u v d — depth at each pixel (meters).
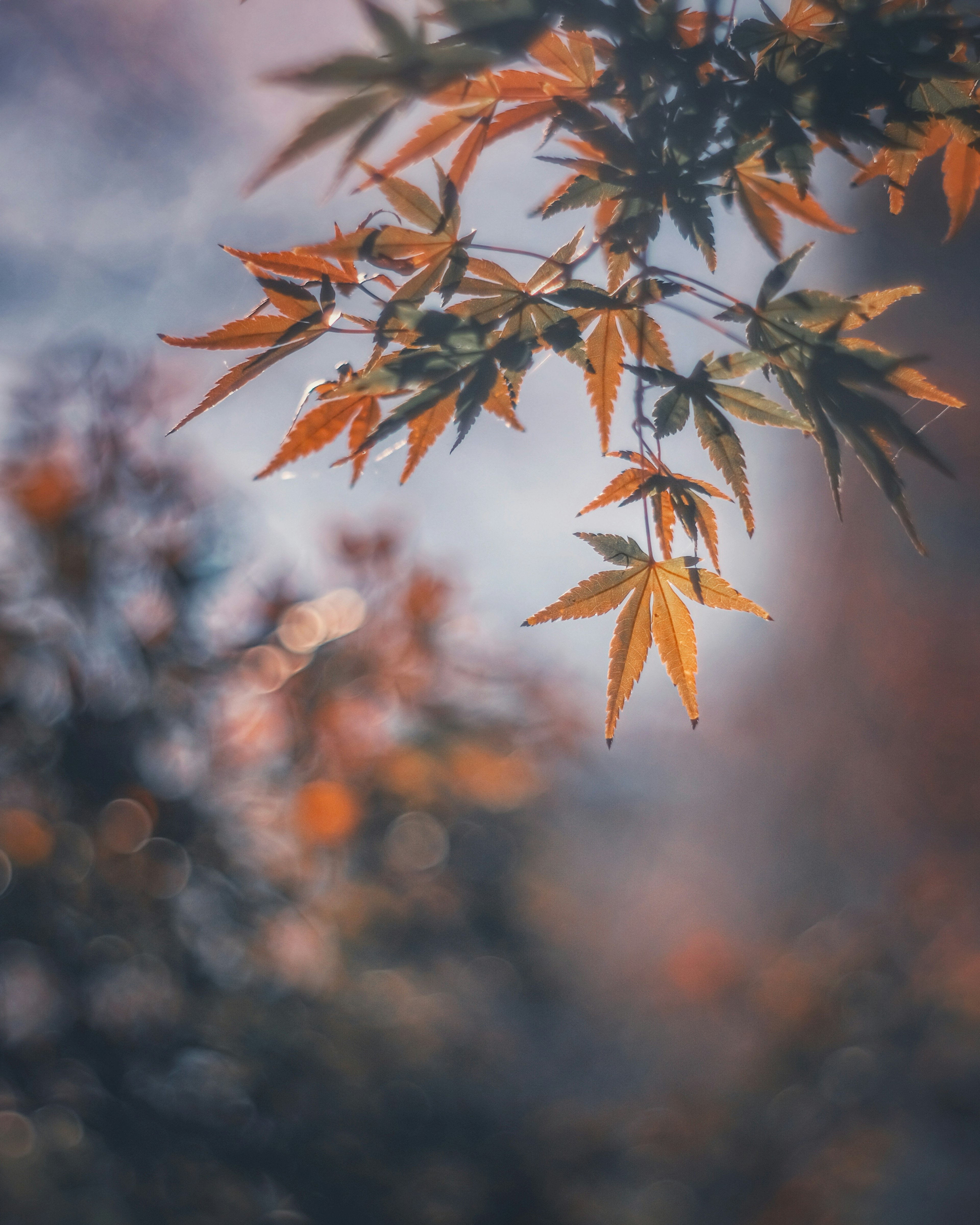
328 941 2.11
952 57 0.89
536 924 2.69
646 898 4.32
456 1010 2.42
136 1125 1.83
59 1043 1.83
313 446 0.92
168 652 1.89
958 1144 2.50
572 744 2.42
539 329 0.89
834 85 0.88
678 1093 2.53
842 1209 2.31
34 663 1.87
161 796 1.88
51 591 1.88
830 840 6.40
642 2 0.82
